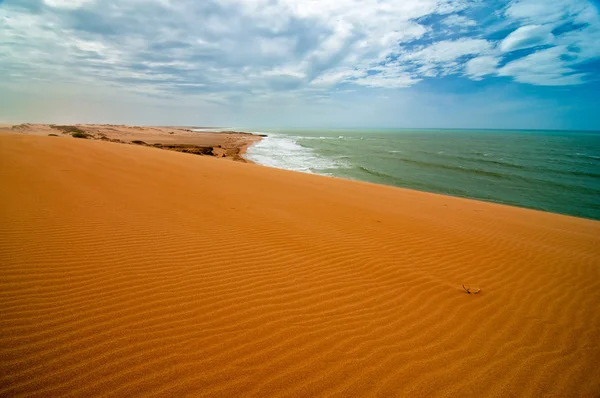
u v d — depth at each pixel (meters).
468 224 8.34
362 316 3.32
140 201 7.84
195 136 65.81
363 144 61.22
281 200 9.51
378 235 6.46
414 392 2.29
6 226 5.19
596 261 5.77
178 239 5.27
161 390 2.15
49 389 2.08
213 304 3.33
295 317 3.21
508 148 54.28
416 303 3.68
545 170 28.61
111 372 2.27
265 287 3.82
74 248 4.51
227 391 2.19
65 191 8.08
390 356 2.69
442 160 35.31
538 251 6.16
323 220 7.45
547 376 2.53
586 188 21.50
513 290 4.20
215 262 4.45
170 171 12.86
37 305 3.02
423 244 6.06
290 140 71.69
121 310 3.06
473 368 2.59
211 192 9.79
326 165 29.70
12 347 2.42
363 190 13.20
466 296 3.93
